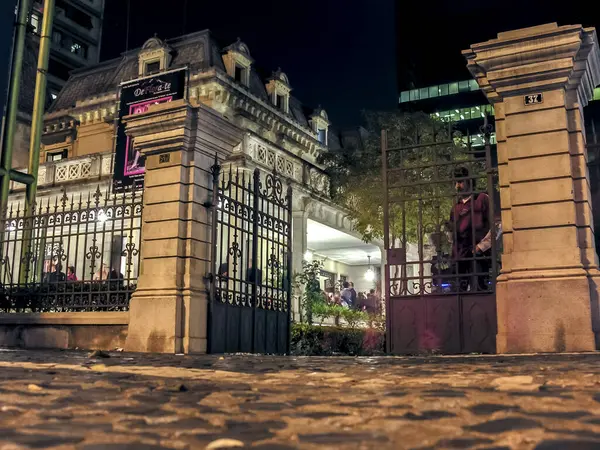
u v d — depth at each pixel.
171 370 5.20
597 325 7.04
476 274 8.05
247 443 2.05
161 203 9.70
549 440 2.02
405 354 8.26
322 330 16.64
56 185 22.91
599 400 2.94
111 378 4.41
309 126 32.34
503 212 7.84
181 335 9.20
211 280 9.62
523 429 2.23
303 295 19.05
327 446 2.00
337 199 25.69
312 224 25.70
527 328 7.16
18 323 10.68
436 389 3.50
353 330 18.16
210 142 10.01
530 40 7.64
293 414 2.68
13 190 22.92
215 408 2.88
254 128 27.44
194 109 9.69
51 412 2.75
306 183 24.44
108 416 2.65
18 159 33.12
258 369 5.33
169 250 9.48
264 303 10.90
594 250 7.42
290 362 6.40
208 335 9.45
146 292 9.48
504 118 8.06
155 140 9.78
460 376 4.25
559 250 7.26
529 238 7.44
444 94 54.31
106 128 29.64
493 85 7.89
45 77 13.69
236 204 10.36
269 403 3.04
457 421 2.43
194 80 25.75
